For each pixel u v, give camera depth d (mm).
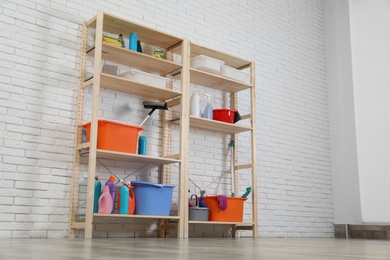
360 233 5891
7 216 3488
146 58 4172
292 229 5605
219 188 4914
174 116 4641
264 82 5672
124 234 4082
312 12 6594
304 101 6156
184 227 4012
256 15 5758
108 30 4203
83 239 3318
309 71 6328
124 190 3705
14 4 3777
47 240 3059
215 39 5211
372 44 6195
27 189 3617
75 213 3775
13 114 3648
